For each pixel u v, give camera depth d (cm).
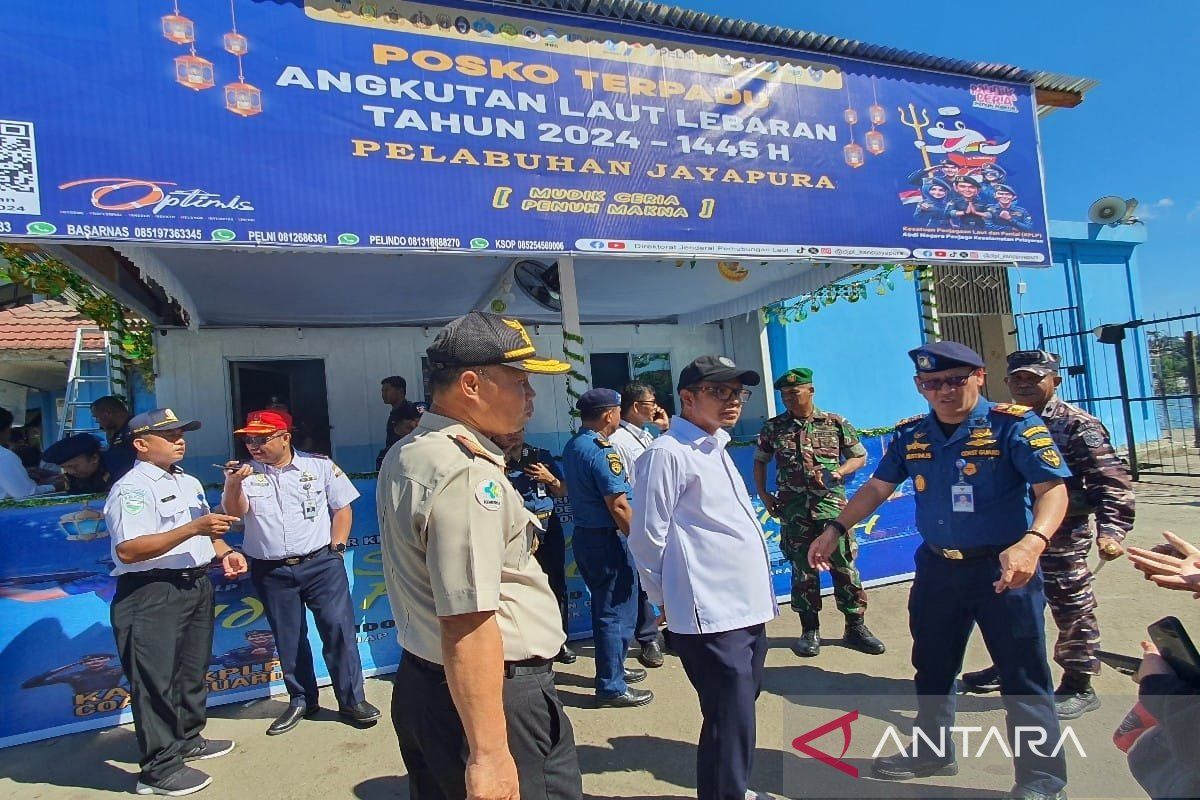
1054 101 634
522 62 438
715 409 270
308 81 387
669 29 482
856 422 1001
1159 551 203
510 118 433
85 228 337
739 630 258
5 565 374
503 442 460
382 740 367
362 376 814
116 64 348
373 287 638
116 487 328
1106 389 1238
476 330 185
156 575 335
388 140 402
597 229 451
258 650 426
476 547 160
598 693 397
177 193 355
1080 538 361
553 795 182
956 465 290
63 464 468
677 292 774
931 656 303
